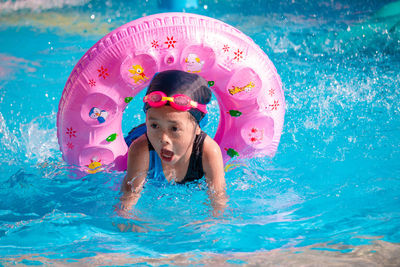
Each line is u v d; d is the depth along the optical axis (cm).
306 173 325
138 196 281
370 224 244
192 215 265
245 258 209
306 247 219
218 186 277
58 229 251
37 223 258
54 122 448
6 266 206
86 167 322
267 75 327
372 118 424
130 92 312
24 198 299
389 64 586
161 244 229
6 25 803
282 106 341
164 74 254
